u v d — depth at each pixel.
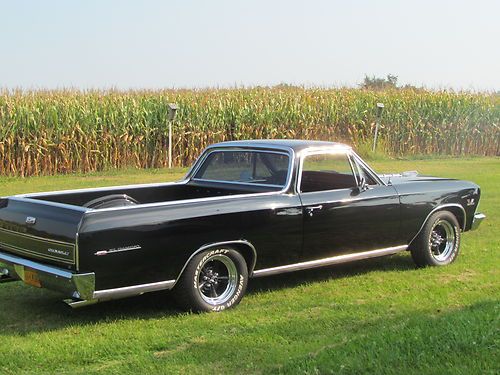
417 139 24.83
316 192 6.33
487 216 10.73
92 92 20.59
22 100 18.41
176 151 20.47
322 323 5.26
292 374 3.99
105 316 5.59
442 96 25.08
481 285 6.47
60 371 4.30
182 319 5.45
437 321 4.80
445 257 7.44
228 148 6.87
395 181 7.22
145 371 4.25
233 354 4.55
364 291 6.35
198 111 20.64
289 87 25.11
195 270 5.52
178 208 5.41
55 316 5.61
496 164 21.42
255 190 6.48
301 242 6.18
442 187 7.36
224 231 5.63
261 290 6.44
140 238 5.17
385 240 6.89
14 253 5.62
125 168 19.41
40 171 18.33
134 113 19.53
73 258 4.95
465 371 3.86
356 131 23.61
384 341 4.38
